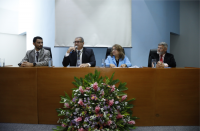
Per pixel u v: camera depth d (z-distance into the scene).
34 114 1.70
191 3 4.33
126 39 3.64
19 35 5.91
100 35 3.64
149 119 1.67
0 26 5.43
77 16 3.63
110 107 1.43
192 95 1.68
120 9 3.62
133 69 1.66
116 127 1.43
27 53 2.78
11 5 5.60
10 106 1.73
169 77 1.67
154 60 1.95
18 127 1.63
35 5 4.41
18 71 1.71
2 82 1.72
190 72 1.68
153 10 3.79
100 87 1.48
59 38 3.65
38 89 1.69
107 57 2.76
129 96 1.66
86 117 1.37
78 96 1.46
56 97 1.68
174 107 1.68
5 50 5.64
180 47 4.48
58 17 3.65
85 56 2.70
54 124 1.69
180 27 4.38
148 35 3.79
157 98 1.67
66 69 1.67
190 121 1.70
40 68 1.69
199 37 4.36
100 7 3.62
